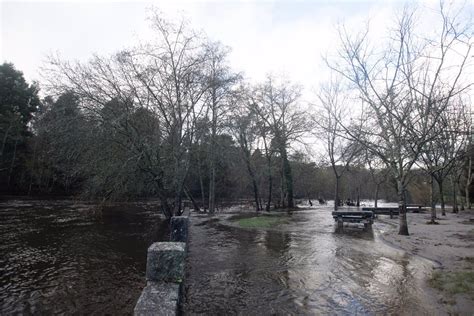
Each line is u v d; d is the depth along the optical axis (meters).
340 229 16.25
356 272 8.23
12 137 37.47
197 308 5.86
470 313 5.49
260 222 18.20
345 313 5.64
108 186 16.19
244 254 10.32
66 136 14.76
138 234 14.18
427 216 25.42
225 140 20.41
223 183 40.88
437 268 8.54
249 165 30.27
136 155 15.06
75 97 14.97
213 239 13.13
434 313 5.57
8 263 9.21
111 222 18.08
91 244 11.95
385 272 8.23
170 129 16.58
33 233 14.03
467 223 19.83
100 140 14.92
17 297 6.66
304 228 16.52
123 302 6.42
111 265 9.09
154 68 16.22
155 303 4.31
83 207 25.61
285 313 5.65
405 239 13.09
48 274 8.23
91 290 7.08
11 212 21.95
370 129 19.36
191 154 17.97
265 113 30.86
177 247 5.44
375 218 22.91
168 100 16.70
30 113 42.53
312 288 6.99
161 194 18.81
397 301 6.18
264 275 7.97
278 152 32.59
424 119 14.92
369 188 65.19
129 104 15.37
